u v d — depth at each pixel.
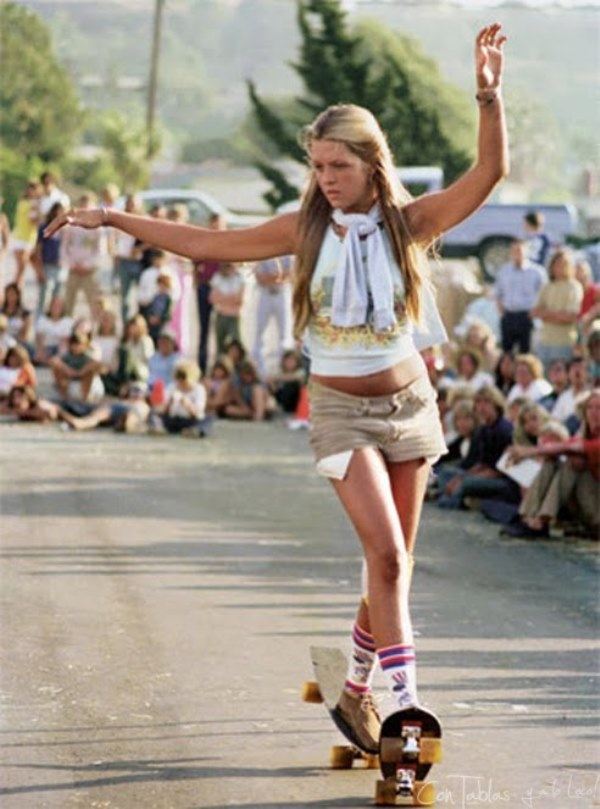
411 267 11.67
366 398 11.73
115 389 35.94
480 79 11.44
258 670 15.28
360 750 12.44
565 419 27.52
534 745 13.20
